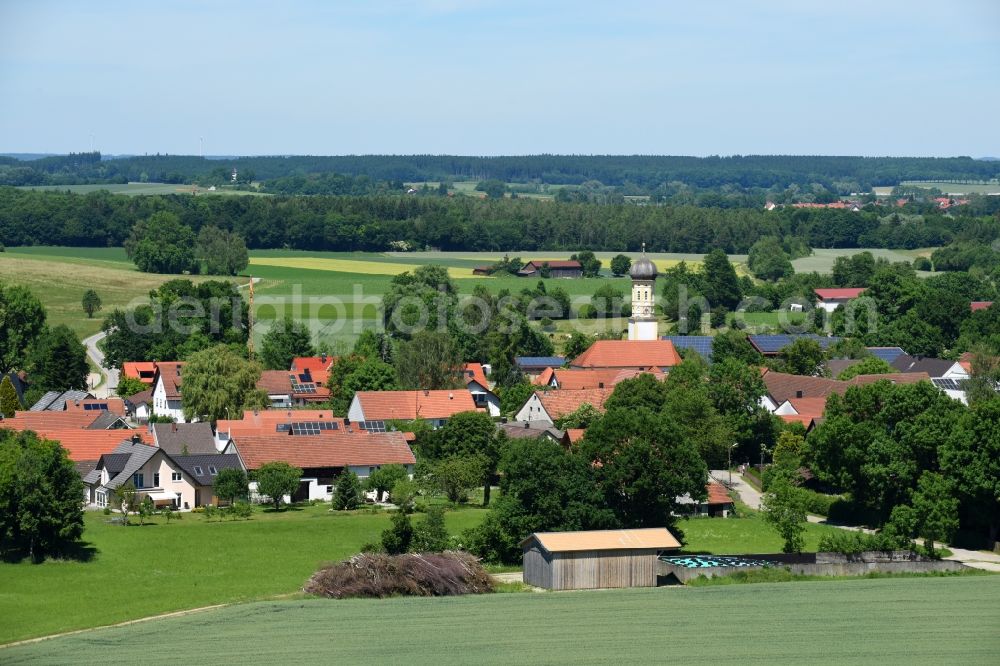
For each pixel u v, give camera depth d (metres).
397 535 185.25
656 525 199.75
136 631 144.12
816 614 150.12
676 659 129.38
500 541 189.12
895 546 188.88
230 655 131.75
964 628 142.75
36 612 156.00
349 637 139.38
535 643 136.12
